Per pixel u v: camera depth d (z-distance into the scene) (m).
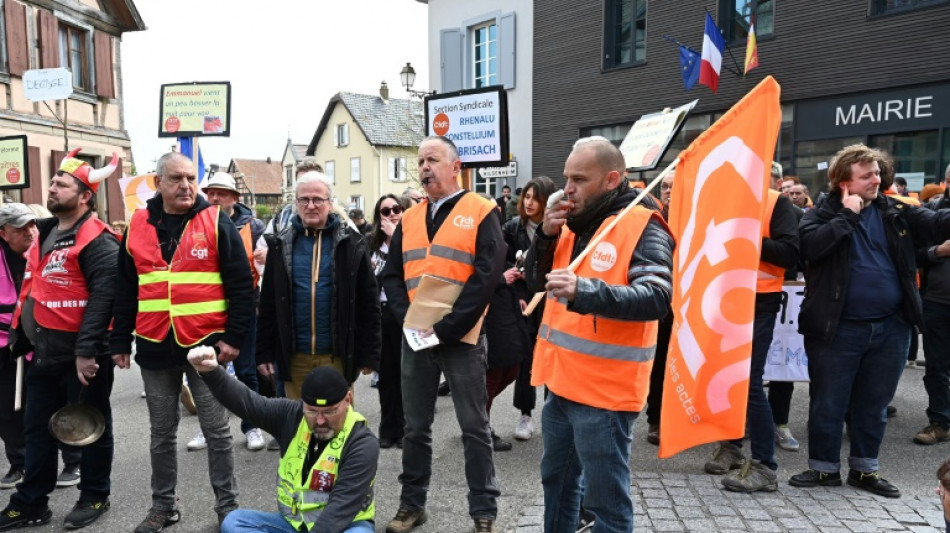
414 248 3.48
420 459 3.48
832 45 10.77
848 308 3.71
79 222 3.66
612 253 2.37
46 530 3.60
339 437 2.76
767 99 2.44
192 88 7.33
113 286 3.61
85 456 3.70
